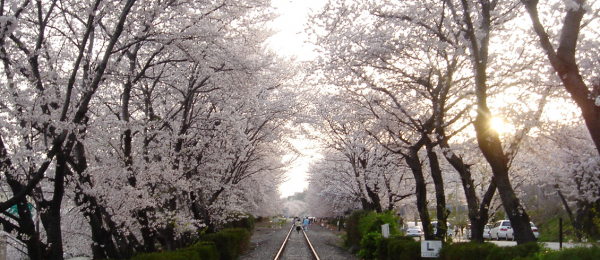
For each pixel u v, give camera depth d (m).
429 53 11.77
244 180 23.77
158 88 13.66
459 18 9.48
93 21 8.12
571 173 20.55
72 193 10.04
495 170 9.18
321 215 64.88
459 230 13.34
